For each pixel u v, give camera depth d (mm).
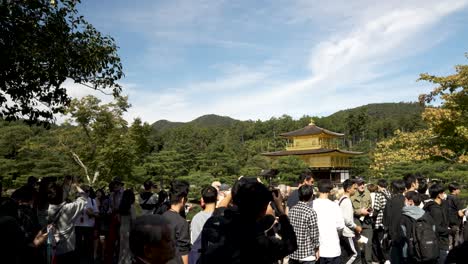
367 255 9086
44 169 29297
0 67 8359
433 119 20984
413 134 23562
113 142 28781
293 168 41406
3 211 4355
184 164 44656
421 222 5816
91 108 28594
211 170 41719
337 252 6047
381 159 24594
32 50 8844
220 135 96812
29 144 30297
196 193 30922
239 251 2646
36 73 9023
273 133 113438
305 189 5727
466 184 24172
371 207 9273
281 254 2871
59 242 6168
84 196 9672
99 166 28781
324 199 6309
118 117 29656
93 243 9844
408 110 175875
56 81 9461
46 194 6199
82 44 9695
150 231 1935
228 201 4992
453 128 20719
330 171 55719
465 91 20172
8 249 3738
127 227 7949
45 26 8922
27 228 4836
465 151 21156
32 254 4582
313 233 5590
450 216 8078
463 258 4414
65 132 30125
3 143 32438
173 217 4586
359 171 57938
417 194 6152
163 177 35656
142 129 30281
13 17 8070
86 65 9711
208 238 2941
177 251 3000
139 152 31047
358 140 110312
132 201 8031
